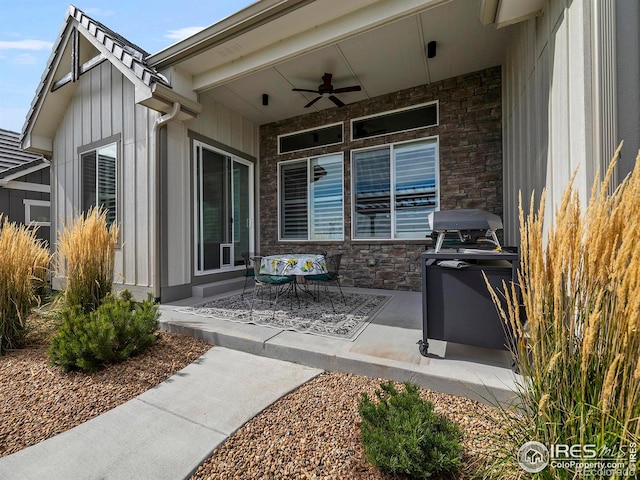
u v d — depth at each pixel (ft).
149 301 10.97
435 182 16.70
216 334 10.15
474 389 6.73
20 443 5.62
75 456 5.28
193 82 15.78
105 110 18.13
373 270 18.10
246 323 11.21
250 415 6.32
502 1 8.87
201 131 17.65
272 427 5.94
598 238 3.58
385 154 18.13
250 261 17.56
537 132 9.71
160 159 15.29
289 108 19.61
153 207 15.34
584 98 6.40
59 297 12.30
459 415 6.10
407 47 13.42
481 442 5.14
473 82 15.66
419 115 17.01
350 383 7.55
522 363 4.36
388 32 12.41
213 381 7.76
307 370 8.33
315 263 12.55
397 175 17.70
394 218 17.75
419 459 4.38
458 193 15.98
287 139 21.34
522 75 11.41
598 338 3.63
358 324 10.98
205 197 18.07
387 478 4.58
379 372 7.70
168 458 5.20
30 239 11.28
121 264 16.92
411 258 17.15
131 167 16.63
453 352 8.38
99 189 18.57
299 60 14.37
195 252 17.11
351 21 11.52
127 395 7.18
